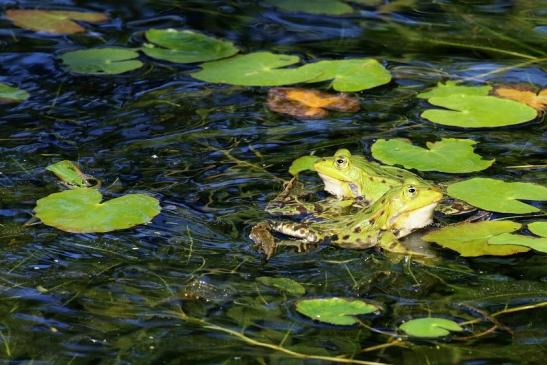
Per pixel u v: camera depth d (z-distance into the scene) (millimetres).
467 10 13305
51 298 6375
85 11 13016
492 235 7238
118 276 6691
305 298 6406
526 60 11328
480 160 8547
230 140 9242
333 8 13375
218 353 5707
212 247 7160
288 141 9227
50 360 5633
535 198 7707
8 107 9906
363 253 7125
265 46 11797
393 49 11750
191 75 10844
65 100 10148
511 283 6629
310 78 10414
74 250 7055
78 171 8461
